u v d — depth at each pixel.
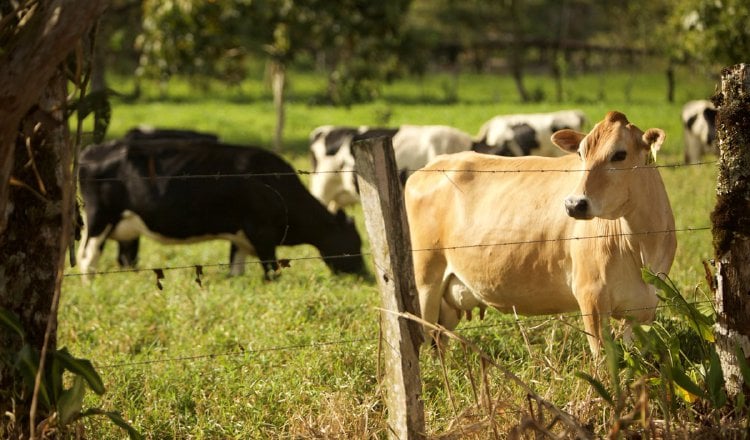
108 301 14.76
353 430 8.14
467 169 11.23
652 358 9.41
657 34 61.28
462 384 9.65
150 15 35.16
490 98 74.31
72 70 7.35
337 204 25.38
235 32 35.59
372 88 39.62
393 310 7.26
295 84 82.62
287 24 36.44
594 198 9.30
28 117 7.13
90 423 8.36
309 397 9.34
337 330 11.51
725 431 7.65
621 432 7.46
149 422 8.95
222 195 17.69
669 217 10.04
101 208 18.09
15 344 7.38
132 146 18.09
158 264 19.09
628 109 57.97
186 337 12.08
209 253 20.28
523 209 10.40
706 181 24.72
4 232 7.31
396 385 7.34
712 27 30.55
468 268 10.95
